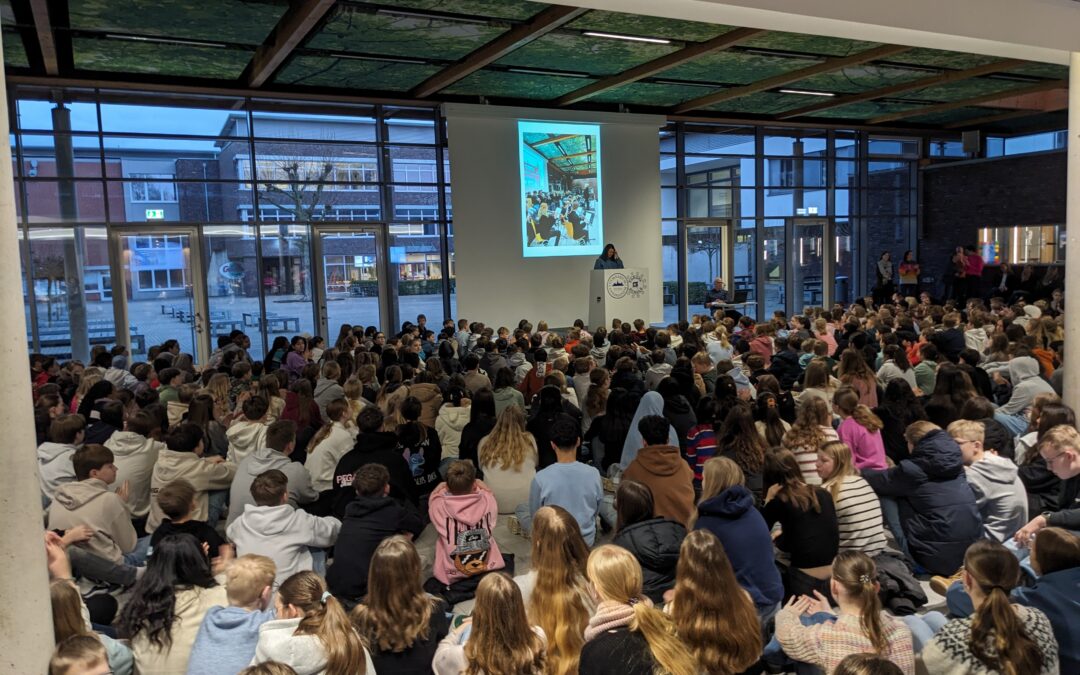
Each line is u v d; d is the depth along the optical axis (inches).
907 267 754.2
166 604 119.2
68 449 209.0
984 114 727.1
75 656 102.7
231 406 295.1
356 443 205.0
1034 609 107.0
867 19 242.1
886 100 634.8
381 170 574.9
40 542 110.2
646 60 486.6
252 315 549.3
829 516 150.4
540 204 609.9
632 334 457.4
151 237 518.3
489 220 593.0
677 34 426.9
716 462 150.8
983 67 515.2
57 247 492.7
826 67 499.5
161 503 149.9
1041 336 354.0
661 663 97.3
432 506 175.5
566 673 116.6
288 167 548.7
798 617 120.8
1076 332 243.1
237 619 112.4
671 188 686.5
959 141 812.0
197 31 398.6
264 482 159.3
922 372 311.0
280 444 201.5
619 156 637.9
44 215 487.2
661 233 666.2
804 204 746.2
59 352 498.6
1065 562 114.1
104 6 354.6
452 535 173.0
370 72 494.0
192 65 469.7
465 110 572.4
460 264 586.2
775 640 131.0
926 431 178.9
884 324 425.7
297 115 547.8
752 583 140.1
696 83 559.5
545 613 121.0
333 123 558.9
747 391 302.7
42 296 490.9
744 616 111.8
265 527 156.5
